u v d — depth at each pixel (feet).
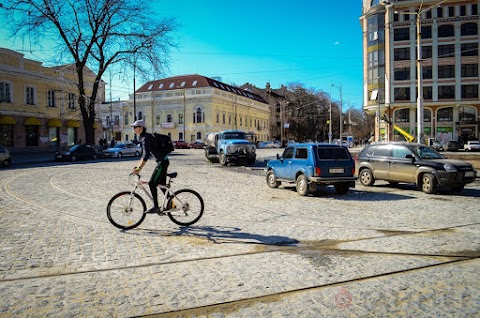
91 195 35.19
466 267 15.96
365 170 45.42
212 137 88.43
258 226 23.27
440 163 37.88
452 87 161.89
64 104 140.05
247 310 12.07
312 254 17.72
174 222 23.08
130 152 123.95
